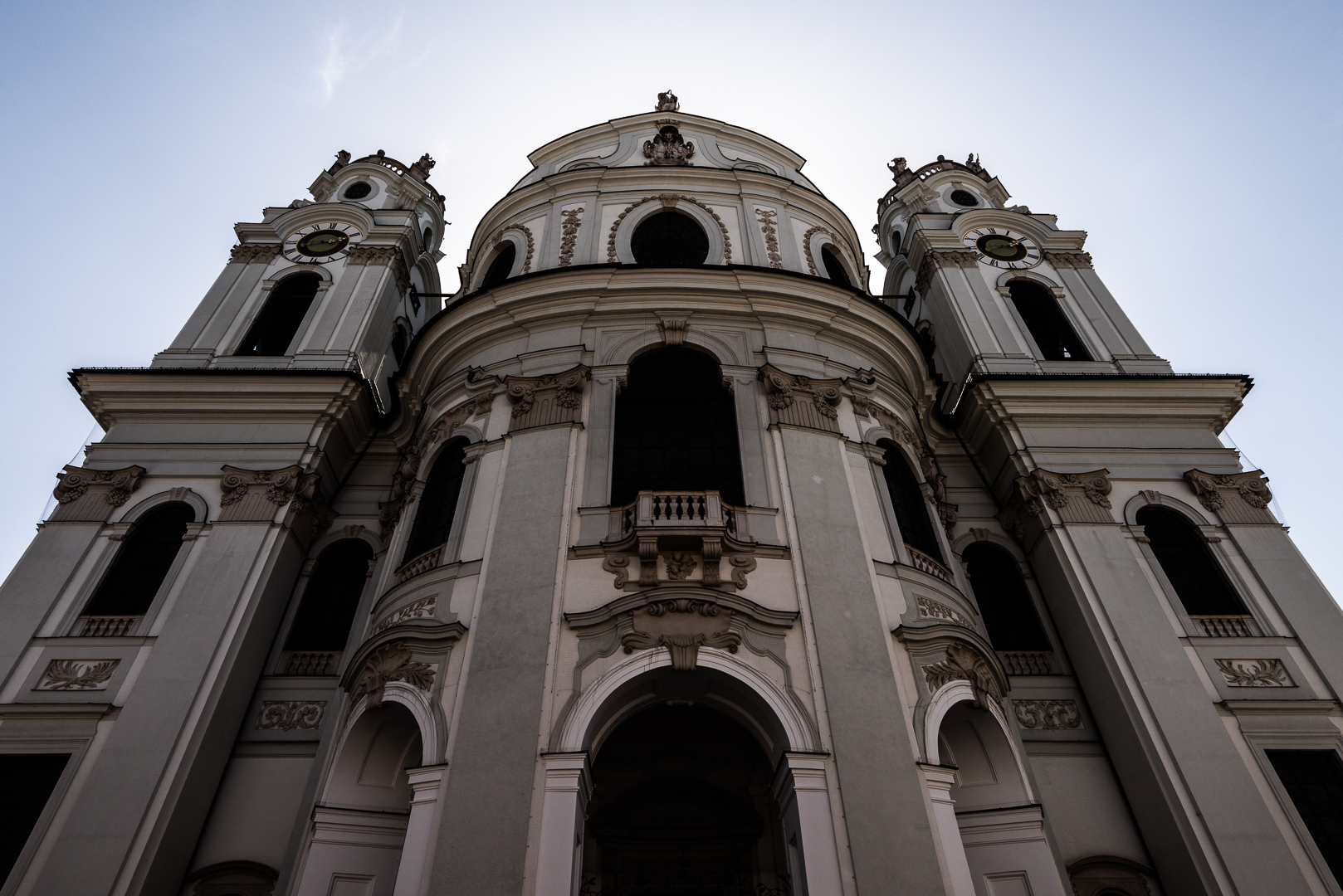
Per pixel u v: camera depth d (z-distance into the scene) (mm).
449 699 12281
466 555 14117
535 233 21797
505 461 15172
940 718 12602
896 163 31766
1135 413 19969
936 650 13297
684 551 13414
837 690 12164
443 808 11062
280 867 13977
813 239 22297
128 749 13992
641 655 12242
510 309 18047
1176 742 14508
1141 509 18328
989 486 20375
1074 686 16672
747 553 13547
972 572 18812
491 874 10422
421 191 29500
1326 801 14102
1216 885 13133
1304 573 17031
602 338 17359
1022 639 17719
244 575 16391
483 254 23547
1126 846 14625
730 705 12672
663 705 15016
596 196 21938
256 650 16297
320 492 18906
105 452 18547
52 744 14078
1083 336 22984
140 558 16938
